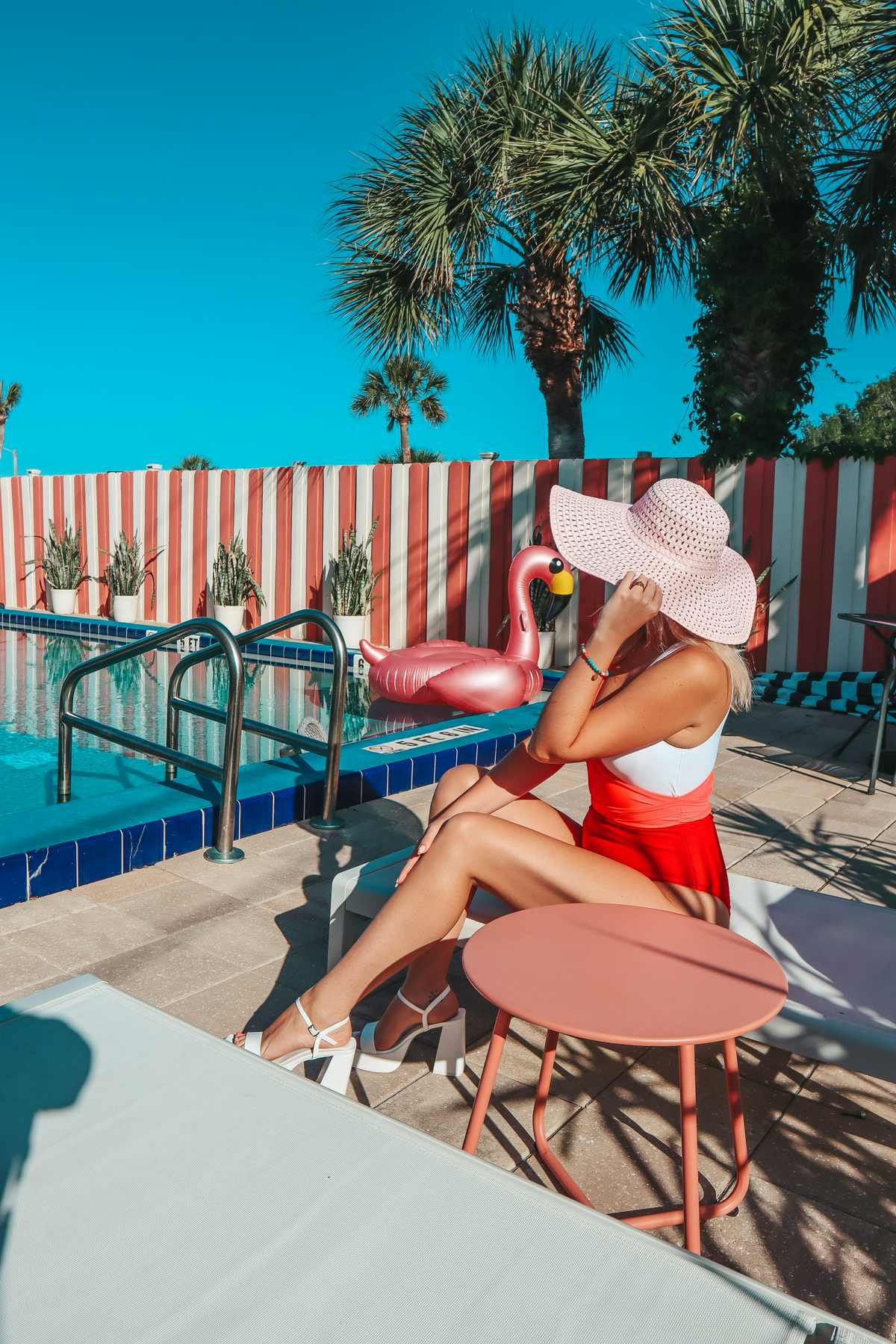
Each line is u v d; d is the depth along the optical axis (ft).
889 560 25.89
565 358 36.45
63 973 8.60
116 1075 4.48
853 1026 5.94
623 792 6.41
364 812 14.20
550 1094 7.08
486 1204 3.73
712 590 6.29
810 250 28.71
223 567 36.99
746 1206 5.90
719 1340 3.12
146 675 28.27
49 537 44.04
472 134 32.58
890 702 22.89
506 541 31.60
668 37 27.40
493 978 4.78
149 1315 3.14
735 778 16.93
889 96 24.20
